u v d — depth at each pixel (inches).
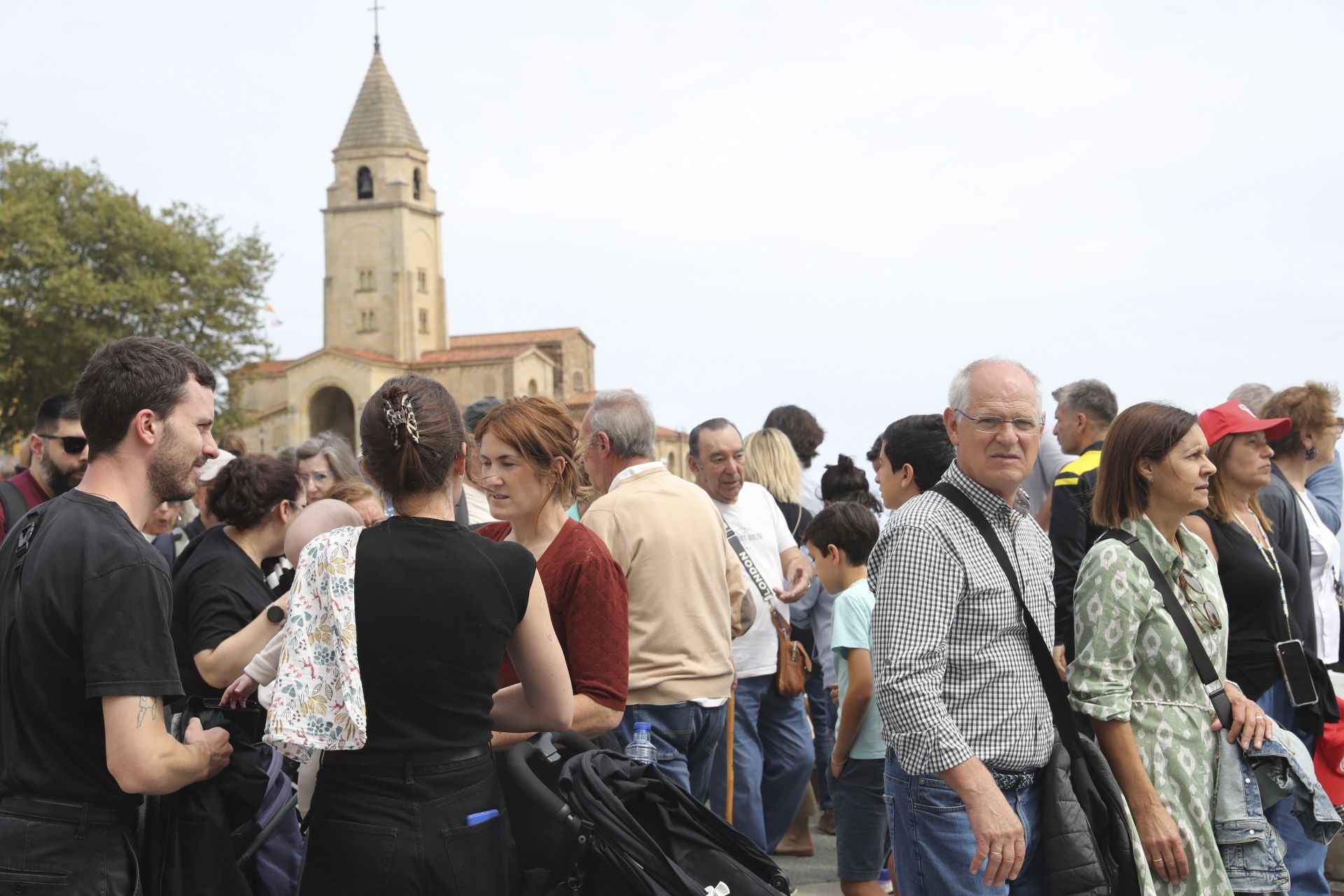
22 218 1822.1
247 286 2105.1
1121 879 157.8
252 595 173.8
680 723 207.3
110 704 127.6
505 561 134.0
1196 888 170.7
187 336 2016.5
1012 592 157.6
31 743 130.8
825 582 242.1
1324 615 262.2
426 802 126.3
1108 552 175.2
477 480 261.3
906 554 154.9
